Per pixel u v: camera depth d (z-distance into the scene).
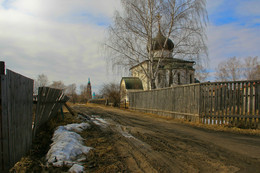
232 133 6.96
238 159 4.17
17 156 3.50
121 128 8.00
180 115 10.89
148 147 5.07
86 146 5.03
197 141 5.75
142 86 39.66
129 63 16.28
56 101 8.23
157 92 14.09
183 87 10.67
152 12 15.37
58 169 3.54
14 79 3.28
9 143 3.06
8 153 3.03
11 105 3.14
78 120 9.55
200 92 9.20
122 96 35.00
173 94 11.79
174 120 10.82
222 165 3.82
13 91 3.24
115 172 3.46
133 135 6.58
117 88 34.38
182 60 15.88
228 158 4.23
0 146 2.78
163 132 7.16
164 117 12.36
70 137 5.11
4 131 2.87
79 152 4.44
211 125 8.39
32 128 5.15
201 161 4.05
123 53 16.17
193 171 3.54
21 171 3.35
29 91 4.37
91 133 6.75
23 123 3.89
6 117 2.91
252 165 3.83
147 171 3.53
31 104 4.59
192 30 14.53
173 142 5.62
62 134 5.43
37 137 5.60
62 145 4.43
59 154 4.01
